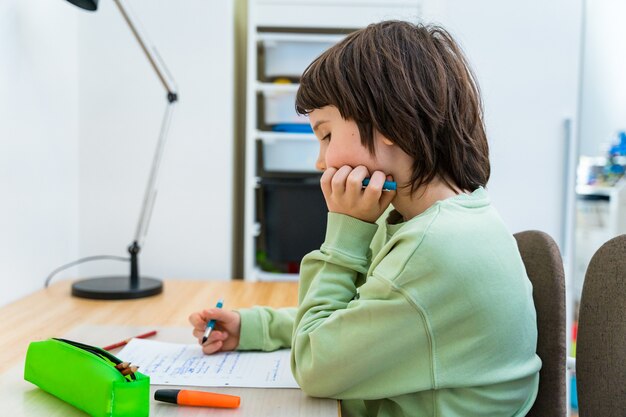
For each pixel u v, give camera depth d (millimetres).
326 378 753
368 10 1900
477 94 860
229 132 1844
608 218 2299
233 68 1964
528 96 1979
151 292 1498
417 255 727
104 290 1463
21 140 1458
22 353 1018
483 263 745
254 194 2068
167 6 1823
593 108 2289
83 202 1820
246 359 934
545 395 852
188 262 1851
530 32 1970
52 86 1622
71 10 1741
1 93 1360
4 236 1382
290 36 1940
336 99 791
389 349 730
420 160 791
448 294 727
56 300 1438
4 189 1381
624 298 819
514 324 766
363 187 807
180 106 1834
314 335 764
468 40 1955
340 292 817
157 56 1560
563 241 1999
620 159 2311
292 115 1988
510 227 1989
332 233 837
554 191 1992
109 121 1810
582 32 1982
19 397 768
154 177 1622
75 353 749
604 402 820
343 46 824
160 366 892
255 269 1992
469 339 742
